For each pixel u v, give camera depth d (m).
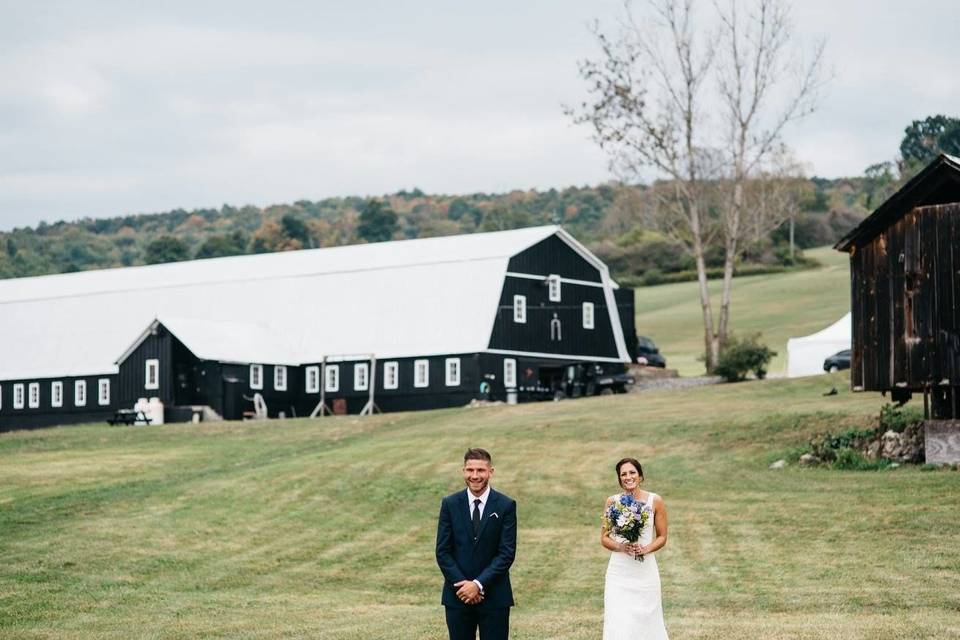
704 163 78.31
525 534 32.16
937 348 36.25
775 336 104.88
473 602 15.27
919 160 172.88
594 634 19.92
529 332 75.94
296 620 22.38
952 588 22.86
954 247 36.16
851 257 38.00
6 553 29.77
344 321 79.00
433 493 38.12
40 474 44.69
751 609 21.97
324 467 43.06
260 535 32.53
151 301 86.62
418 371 74.50
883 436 39.03
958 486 33.28
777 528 30.55
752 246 145.62
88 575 27.33
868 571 25.05
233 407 73.81
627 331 83.56
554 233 78.25
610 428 48.81
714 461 41.47
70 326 86.69
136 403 75.25
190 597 25.08
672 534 30.80
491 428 51.78
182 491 39.28
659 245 148.50
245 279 85.69
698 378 75.00
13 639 20.55
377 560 29.41
